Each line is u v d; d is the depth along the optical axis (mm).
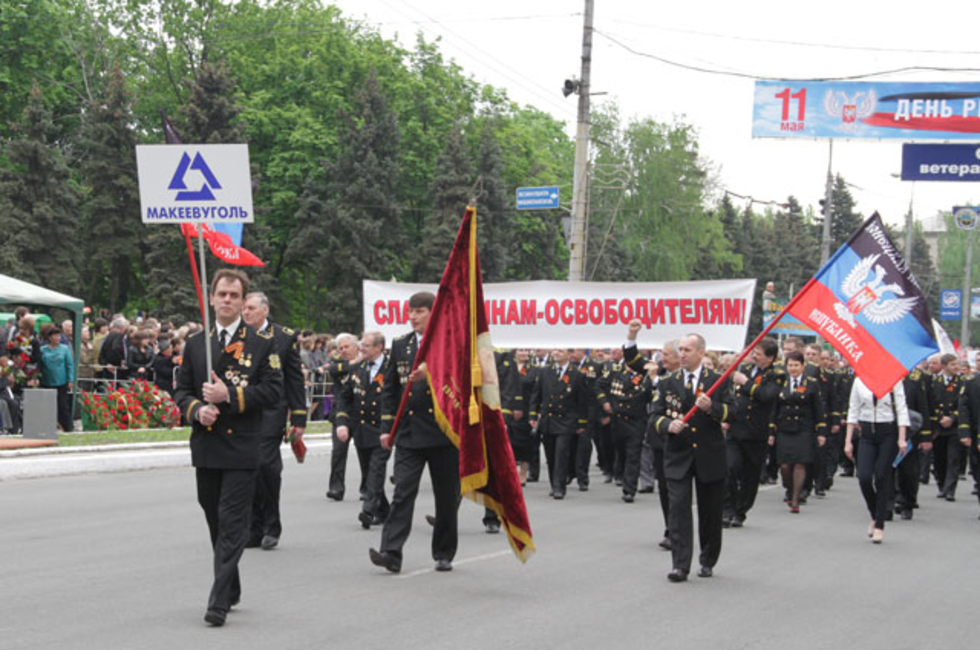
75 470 14820
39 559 8734
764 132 33406
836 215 88250
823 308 11031
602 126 61188
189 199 7828
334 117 44875
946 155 29375
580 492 15273
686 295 16625
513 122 53688
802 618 7543
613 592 8164
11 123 39562
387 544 8516
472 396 8242
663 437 9773
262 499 9547
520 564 9234
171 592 7570
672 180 61406
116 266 40500
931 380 16297
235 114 38812
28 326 17797
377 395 11164
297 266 46188
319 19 47281
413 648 6262
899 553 10680
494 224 46938
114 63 44219
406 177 47312
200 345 6676
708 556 8969
